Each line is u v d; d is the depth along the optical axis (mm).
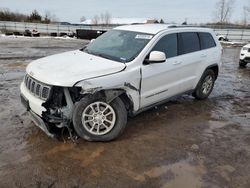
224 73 10312
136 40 4652
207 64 5906
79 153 3625
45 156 3518
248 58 11367
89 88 3594
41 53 14195
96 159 3508
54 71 3732
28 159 3434
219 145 4086
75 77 3562
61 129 3975
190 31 5547
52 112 3650
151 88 4523
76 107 3686
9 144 3773
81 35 30562
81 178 3105
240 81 8875
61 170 3238
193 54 5461
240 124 4984
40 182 3004
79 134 3799
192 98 6457
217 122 5020
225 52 19578
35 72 3822
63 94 3656
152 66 4410
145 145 3951
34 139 3943
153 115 5176
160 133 4395
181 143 4082
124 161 3496
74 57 4391
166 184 3080
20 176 3088
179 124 4809
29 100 3756
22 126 4359
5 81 7336
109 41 4938
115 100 3889
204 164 3525
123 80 3939
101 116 3873
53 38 29891
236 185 3117
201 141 4188
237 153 3861
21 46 17828
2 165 3281
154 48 4547
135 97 4230
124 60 4219
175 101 6141
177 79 5137
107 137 3934
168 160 3578
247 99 6711
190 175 3268
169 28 5027
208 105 6004
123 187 2994
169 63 4789
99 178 3123
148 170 3330
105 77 3758
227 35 35438
